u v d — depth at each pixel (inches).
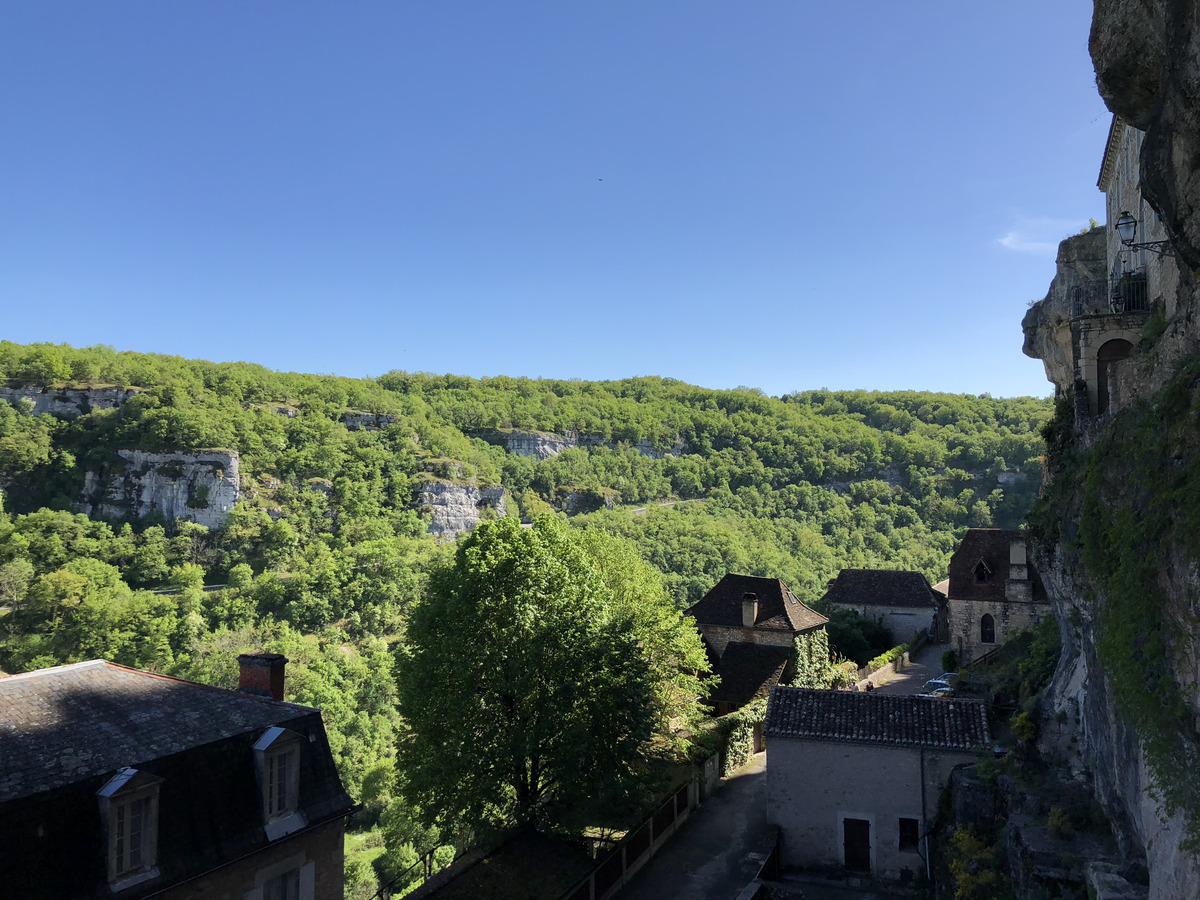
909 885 798.5
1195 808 378.9
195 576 4121.6
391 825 1658.5
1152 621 427.2
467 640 825.5
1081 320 712.4
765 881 781.9
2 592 3720.5
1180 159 472.4
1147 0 498.3
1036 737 743.1
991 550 1593.3
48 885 459.2
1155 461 440.1
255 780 589.9
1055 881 556.4
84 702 566.9
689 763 1031.0
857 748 835.4
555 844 779.4
